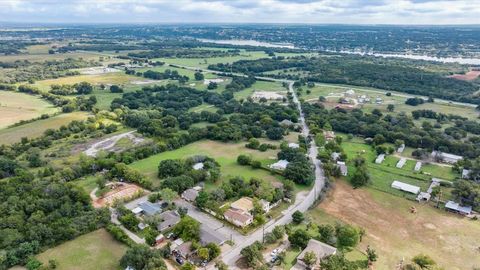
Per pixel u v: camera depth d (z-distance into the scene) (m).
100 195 164.75
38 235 127.81
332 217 149.62
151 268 109.25
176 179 169.38
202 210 154.12
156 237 130.88
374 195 169.12
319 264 116.94
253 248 120.12
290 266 118.31
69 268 117.56
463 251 128.62
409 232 140.00
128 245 129.38
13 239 125.00
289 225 139.00
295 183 179.38
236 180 171.12
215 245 122.94
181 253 122.88
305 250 122.69
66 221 136.62
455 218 149.50
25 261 119.50
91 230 137.62
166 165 183.12
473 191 157.38
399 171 194.25
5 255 118.44
